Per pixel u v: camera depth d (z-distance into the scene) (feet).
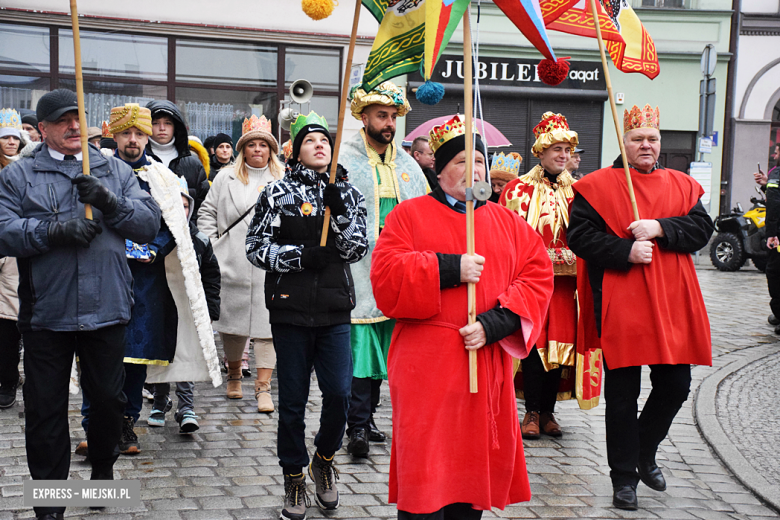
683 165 59.67
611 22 14.62
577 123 56.70
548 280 9.72
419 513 8.84
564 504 12.50
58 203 10.64
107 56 46.11
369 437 15.47
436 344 9.14
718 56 58.70
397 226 9.63
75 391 13.98
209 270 15.78
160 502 11.86
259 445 15.01
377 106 15.49
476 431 9.09
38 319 10.50
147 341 14.26
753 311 33.50
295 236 11.67
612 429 12.60
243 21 47.57
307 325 11.45
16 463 13.29
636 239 12.57
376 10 10.05
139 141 14.38
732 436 16.25
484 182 9.12
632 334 12.47
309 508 12.02
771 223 28.48
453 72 54.03
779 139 60.80
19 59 44.86
